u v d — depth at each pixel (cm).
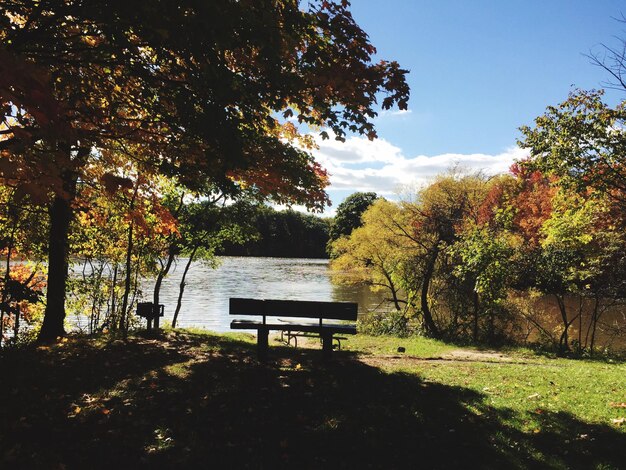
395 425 500
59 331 1011
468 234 1655
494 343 1583
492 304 1667
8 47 425
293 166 860
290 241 9475
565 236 1462
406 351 1173
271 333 1648
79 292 1344
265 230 8938
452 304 1834
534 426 516
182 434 451
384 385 663
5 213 990
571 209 1433
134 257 1359
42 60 530
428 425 505
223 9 428
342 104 622
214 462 399
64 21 509
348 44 577
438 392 641
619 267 1528
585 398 646
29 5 480
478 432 492
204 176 764
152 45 505
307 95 632
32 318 1380
